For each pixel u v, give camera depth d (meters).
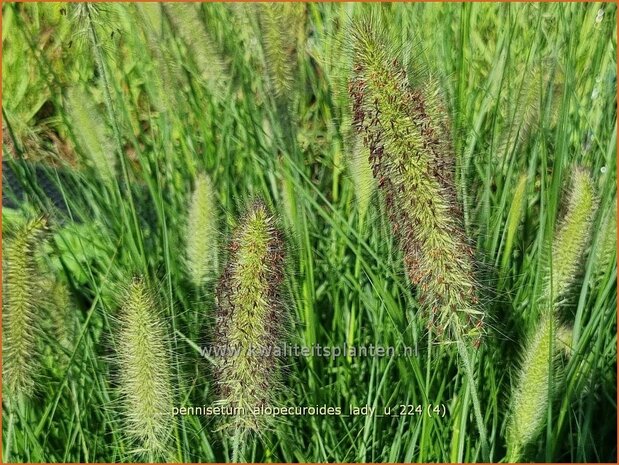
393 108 1.34
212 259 1.86
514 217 1.80
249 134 2.02
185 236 2.04
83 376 1.85
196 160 2.12
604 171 1.90
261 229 1.48
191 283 2.01
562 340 1.73
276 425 1.82
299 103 2.21
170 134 2.15
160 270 1.98
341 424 1.88
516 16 2.16
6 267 1.60
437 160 1.38
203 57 2.12
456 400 1.72
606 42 2.21
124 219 1.81
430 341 1.56
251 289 1.49
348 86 1.39
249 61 2.26
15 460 1.75
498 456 1.83
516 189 1.80
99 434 1.87
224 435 1.78
